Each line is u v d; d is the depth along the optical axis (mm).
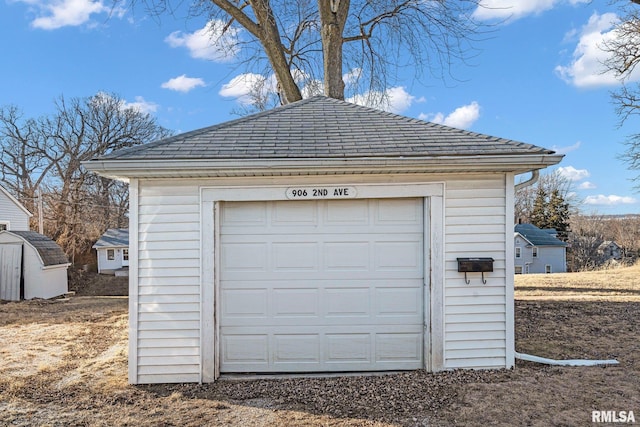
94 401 4551
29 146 32656
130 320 5074
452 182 5266
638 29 16719
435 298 5227
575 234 46000
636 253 41562
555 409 4141
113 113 34344
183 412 4238
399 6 11617
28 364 5938
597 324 7652
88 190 33406
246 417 4098
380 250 5379
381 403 4352
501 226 5266
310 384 4922
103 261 32594
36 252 14188
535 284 13086
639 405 4219
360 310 5355
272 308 5328
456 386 4750
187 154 4855
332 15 10539
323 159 4801
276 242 5352
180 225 5145
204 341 5109
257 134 5582
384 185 5266
